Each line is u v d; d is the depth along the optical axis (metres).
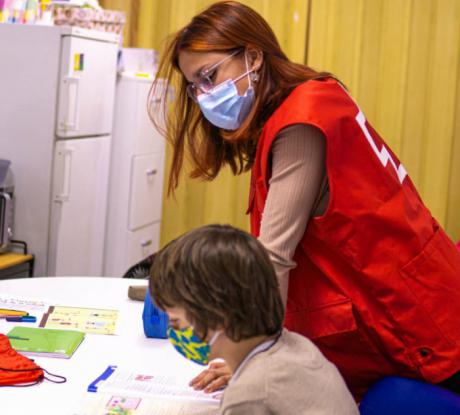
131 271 2.84
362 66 4.17
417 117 4.15
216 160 1.75
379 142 1.56
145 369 1.64
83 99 3.46
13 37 3.40
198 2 4.27
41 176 3.43
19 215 3.47
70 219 3.50
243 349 1.18
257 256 1.15
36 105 3.40
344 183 1.44
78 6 3.52
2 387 1.50
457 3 4.05
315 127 1.42
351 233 1.45
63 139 3.41
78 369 1.63
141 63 4.03
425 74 4.12
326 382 1.17
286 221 1.42
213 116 1.61
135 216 3.95
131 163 3.87
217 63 1.56
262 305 1.14
